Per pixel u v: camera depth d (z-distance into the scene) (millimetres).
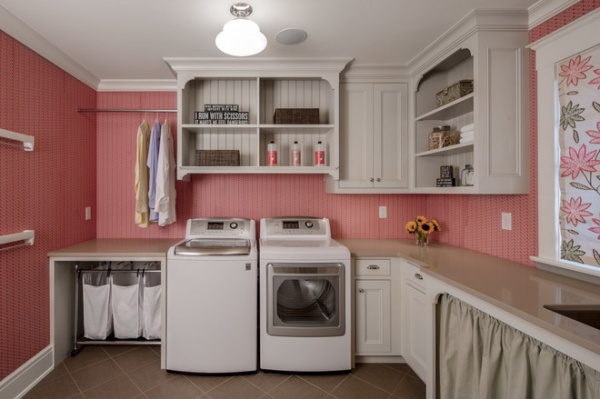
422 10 1698
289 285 2105
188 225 2500
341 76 2477
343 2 1611
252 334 2062
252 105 2637
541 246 1639
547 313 1057
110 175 2734
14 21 1732
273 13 1706
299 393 1889
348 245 2457
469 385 1363
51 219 2143
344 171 2482
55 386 1936
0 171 1726
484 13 1691
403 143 2500
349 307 2068
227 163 2428
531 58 1720
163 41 2012
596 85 1349
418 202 2838
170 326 2059
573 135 1452
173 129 2744
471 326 1360
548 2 1591
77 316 2307
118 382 1980
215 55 2223
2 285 1739
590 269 1383
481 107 1731
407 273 2076
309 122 2434
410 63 2379
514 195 1844
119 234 2750
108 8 1641
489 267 1724
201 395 1863
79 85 2475
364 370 2127
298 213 2799
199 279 2033
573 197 1461
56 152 2195
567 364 946
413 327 1991
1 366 1728
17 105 1834
